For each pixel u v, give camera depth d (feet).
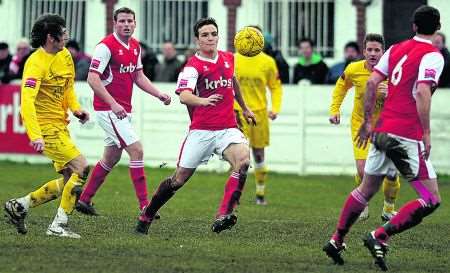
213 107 107.24
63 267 91.66
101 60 120.88
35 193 106.83
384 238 95.20
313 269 94.22
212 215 129.08
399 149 94.02
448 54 180.55
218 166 184.14
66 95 109.81
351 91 179.52
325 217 130.00
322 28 221.25
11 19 229.25
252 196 153.28
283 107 182.80
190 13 224.53
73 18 227.40
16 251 98.02
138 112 186.70
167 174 177.37
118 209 132.16
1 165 184.65
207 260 96.58
